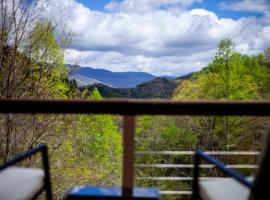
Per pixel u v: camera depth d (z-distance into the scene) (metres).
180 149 20.92
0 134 6.63
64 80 8.45
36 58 7.55
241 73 24.58
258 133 12.97
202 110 2.23
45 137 7.52
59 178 8.41
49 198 2.16
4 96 6.90
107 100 2.23
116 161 12.73
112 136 17.75
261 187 1.37
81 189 1.78
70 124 8.05
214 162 1.73
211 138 21.44
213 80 24.20
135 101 2.22
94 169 9.62
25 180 1.92
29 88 7.30
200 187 1.97
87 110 2.24
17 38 7.00
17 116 6.81
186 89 26.73
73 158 8.86
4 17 6.94
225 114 2.25
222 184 1.91
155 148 17.81
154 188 1.82
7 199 1.65
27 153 1.98
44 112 2.24
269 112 2.24
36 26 7.42
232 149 19.66
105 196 1.69
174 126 20.05
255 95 23.86
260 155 1.36
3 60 7.02
